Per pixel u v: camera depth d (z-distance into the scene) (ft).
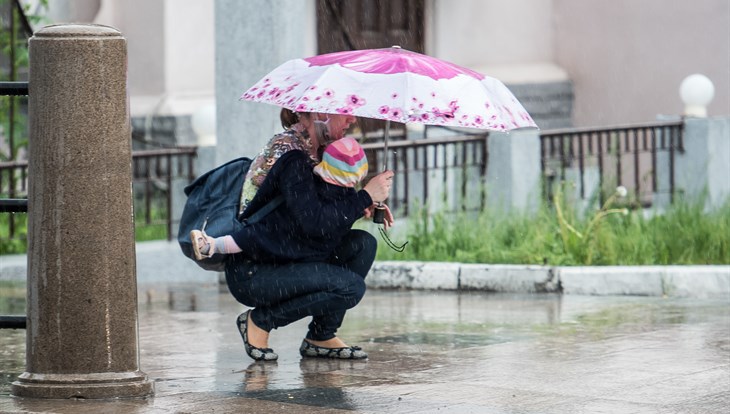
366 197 54.08
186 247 55.01
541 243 92.89
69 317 46.32
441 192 105.19
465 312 75.56
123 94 46.60
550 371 54.19
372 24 155.53
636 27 150.30
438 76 51.11
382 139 119.55
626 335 64.95
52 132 45.85
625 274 83.87
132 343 47.44
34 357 46.80
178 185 104.22
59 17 139.23
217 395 48.19
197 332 68.13
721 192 112.06
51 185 45.98
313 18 149.79
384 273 91.25
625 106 151.74
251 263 55.31
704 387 50.37
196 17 137.80
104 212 46.34
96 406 45.37
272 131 92.02
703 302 79.15
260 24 91.50
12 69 110.52
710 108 142.41
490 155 109.19
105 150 46.21
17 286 94.43
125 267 47.01
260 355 56.95
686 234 93.35
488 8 159.53
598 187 102.12
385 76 50.60
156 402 46.52
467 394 48.73
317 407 45.85
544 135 111.24
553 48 159.53
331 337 57.88
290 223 54.39
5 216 109.91
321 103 50.01
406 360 57.41
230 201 55.16
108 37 46.09
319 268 55.11
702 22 143.33
